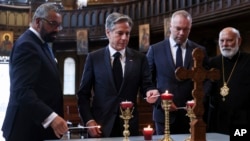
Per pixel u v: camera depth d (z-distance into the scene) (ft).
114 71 10.12
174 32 11.30
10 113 8.64
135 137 8.52
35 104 8.20
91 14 53.16
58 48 56.29
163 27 41.65
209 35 39.73
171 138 7.62
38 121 8.27
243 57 12.44
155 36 46.16
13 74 8.55
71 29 54.44
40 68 8.77
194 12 36.14
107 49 10.43
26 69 8.44
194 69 7.09
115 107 9.85
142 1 45.68
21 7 56.08
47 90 8.91
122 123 9.80
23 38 8.89
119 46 10.02
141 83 10.56
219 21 33.53
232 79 12.12
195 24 36.11
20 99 8.30
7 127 8.70
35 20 9.07
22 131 8.52
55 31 9.16
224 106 11.91
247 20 32.71
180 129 10.98
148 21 44.55
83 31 53.06
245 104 11.85
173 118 10.87
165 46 11.75
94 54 10.55
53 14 8.96
